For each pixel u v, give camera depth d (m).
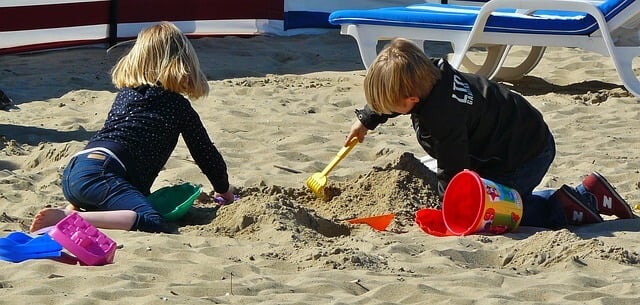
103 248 9.69
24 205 12.20
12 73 22.28
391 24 20.80
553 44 20.00
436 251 10.31
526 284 9.31
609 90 20.94
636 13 19.12
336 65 24.41
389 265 9.88
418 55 10.84
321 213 12.37
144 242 10.36
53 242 9.86
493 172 11.58
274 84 21.75
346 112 18.91
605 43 19.48
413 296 8.82
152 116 11.88
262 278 9.26
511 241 10.93
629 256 10.16
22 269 9.34
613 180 14.24
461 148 11.12
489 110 11.23
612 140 16.89
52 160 14.75
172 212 11.51
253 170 14.51
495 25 19.98
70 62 23.73
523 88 21.83
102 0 25.44
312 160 15.28
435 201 12.47
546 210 11.77
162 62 11.98
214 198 12.73
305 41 27.39
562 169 14.91
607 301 8.76
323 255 9.94
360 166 15.02
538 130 11.57
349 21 21.27
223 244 10.46
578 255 10.13
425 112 10.91
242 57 25.00
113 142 11.70
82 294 8.64
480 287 9.21
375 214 12.12
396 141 16.52
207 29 27.09
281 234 10.79
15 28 24.28
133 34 25.95
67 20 25.00
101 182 11.38
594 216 11.80
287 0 28.05
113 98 19.75
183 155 15.22
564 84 22.27
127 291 8.70
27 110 18.56
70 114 18.25
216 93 20.38
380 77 10.84
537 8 19.50
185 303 8.39
